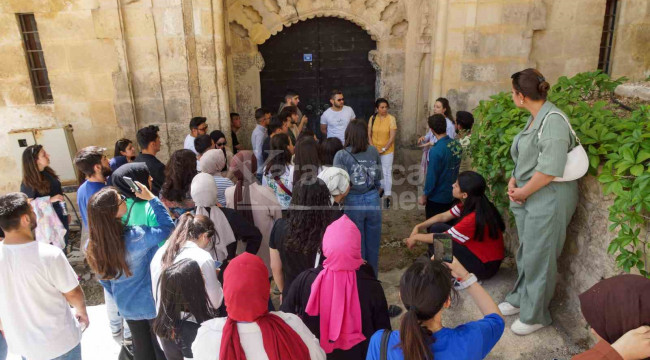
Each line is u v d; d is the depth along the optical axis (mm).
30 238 2846
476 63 7523
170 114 7145
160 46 6848
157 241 3131
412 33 8258
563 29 7406
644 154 2852
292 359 2195
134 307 3154
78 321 3094
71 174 6633
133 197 3529
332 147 4414
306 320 2744
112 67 6805
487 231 4047
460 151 4922
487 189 4723
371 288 2645
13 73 6727
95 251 2979
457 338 2057
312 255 3102
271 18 8031
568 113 3721
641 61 7664
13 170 7047
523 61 7480
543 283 3533
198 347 2266
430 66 8062
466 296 4203
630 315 1627
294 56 8539
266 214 4227
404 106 8664
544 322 3717
